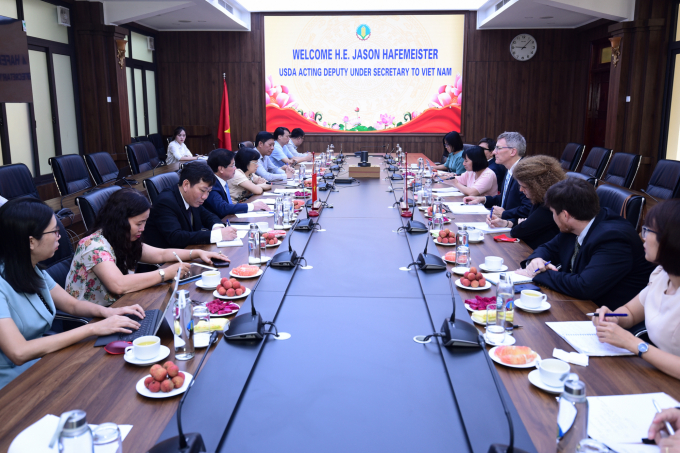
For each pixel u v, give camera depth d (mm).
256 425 1264
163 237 3096
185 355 1587
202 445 1155
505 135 3953
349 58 10164
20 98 5613
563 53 9953
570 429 1094
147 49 9977
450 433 1237
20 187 4273
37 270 1971
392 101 10258
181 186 3143
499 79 10086
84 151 8062
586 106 9820
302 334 1772
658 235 1604
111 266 2217
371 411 1322
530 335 1778
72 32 7770
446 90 10188
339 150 10445
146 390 1416
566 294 2141
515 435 1205
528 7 8219
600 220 2236
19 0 6578
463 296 2113
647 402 1377
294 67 10234
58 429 938
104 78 7930
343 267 2521
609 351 1654
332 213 3846
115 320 1827
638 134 7781
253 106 10398
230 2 9273
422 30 10008
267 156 6145
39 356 1690
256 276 2350
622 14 7555
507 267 2512
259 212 3895
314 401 1368
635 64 7578
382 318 1909
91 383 1481
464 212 3938
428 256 2514
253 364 1554
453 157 6965
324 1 9961
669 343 1672
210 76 10344
